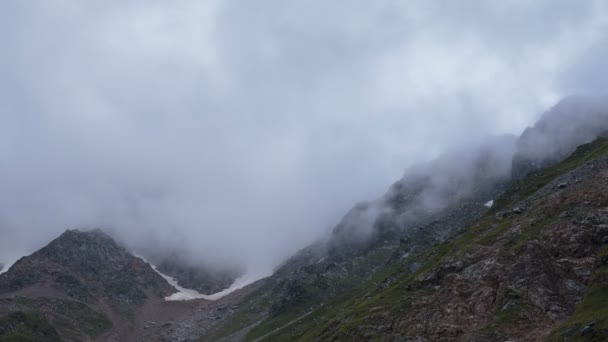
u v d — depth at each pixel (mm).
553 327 104688
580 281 116625
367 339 141125
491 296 126875
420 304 141250
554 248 130625
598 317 89188
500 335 109312
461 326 121938
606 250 114312
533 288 119938
